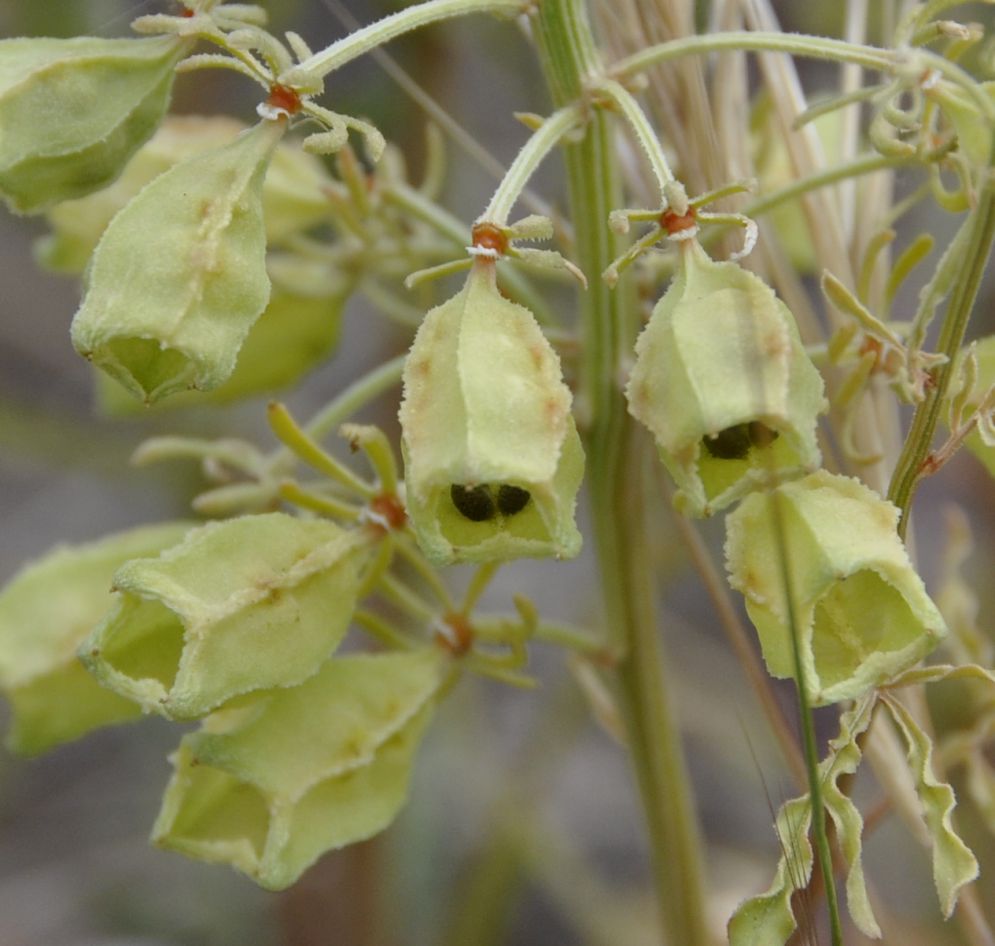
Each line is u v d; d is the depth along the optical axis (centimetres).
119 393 19
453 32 25
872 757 17
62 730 17
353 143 25
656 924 25
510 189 15
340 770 16
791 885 14
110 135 15
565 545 14
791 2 25
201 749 15
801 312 17
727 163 17
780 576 14
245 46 15
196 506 17
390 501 16
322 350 19
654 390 14
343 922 24
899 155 15
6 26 25
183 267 15
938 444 23
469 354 14
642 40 17
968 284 15
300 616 15
